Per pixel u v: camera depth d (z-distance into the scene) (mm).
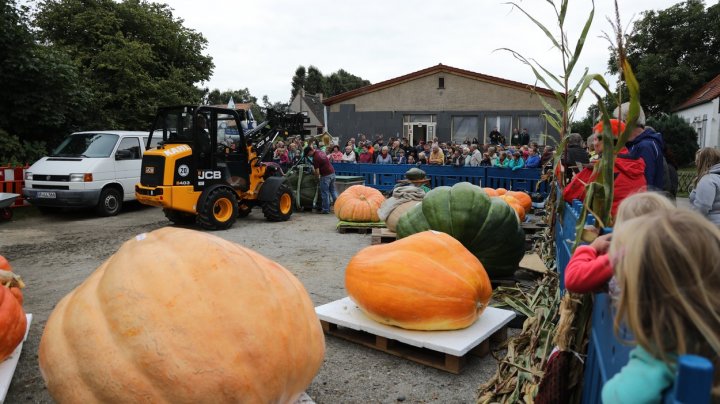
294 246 8242
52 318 2457
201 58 28141
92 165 11297
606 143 2373
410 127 30266
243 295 2371
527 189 13062
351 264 4215
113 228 10164
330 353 4004
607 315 1745
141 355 2158
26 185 11406
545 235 6191
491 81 28828
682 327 1162
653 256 1194
